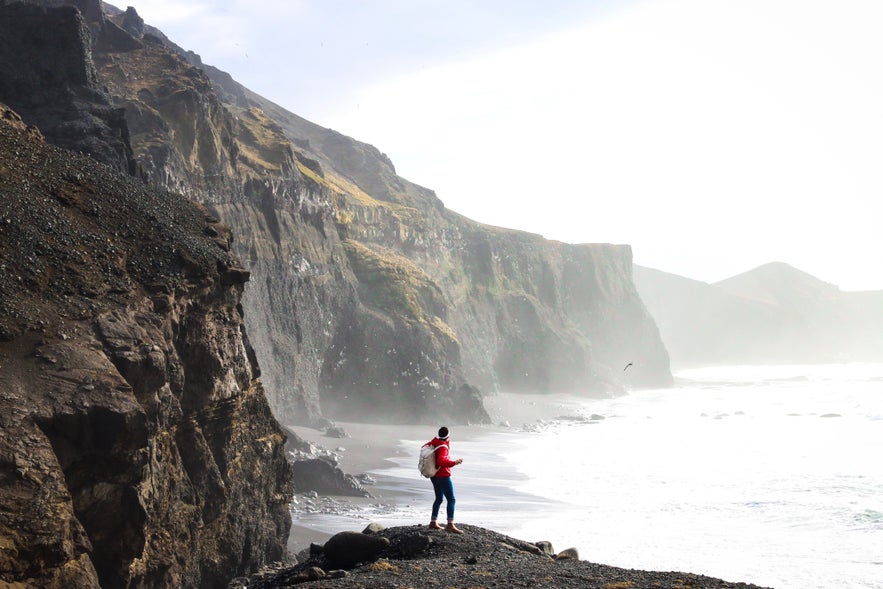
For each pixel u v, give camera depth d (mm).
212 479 25703
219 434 27094
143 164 62719
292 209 89625
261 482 29641
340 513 41156
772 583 29562
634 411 117375
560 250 181125
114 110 44781
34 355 19562
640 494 48719
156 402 21578
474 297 147375
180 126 72938
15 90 42875
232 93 162125
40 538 15680
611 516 41875
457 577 12906
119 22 110938
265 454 30141
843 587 29156
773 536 37000
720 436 82062
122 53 80438
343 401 91312
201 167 74312
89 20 80312
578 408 121375
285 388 78250
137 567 20531
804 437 79125
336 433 74438
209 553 25844
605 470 59062
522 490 50281
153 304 23734
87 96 44562
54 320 20953
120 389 19359
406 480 53438
